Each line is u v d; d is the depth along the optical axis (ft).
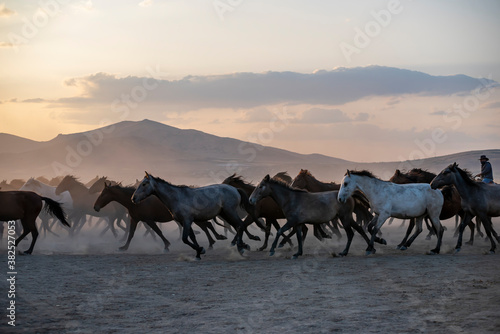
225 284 37.60
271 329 25.75
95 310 30.48
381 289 34.24
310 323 26.50
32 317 28.94
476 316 26.96
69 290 36.37
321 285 36.09
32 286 37.86
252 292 34.53
